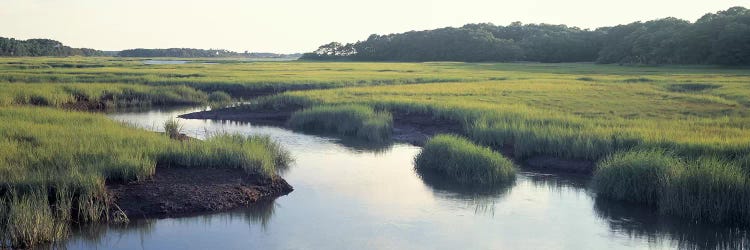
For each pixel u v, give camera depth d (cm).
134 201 1479
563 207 1611
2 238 1234
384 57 15938
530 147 2181
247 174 1709
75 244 1294
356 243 1325
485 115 2758
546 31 15612
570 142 2112
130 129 2220
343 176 1938
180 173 1652
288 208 1564
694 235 1386
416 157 2159
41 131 1991
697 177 1462
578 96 3844
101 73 5931
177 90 4416
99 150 1698
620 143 2031
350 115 2978
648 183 1589
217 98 4444
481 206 1616
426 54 14788
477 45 13938
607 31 13562
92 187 1429
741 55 8175
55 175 1466
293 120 3167
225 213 1505
